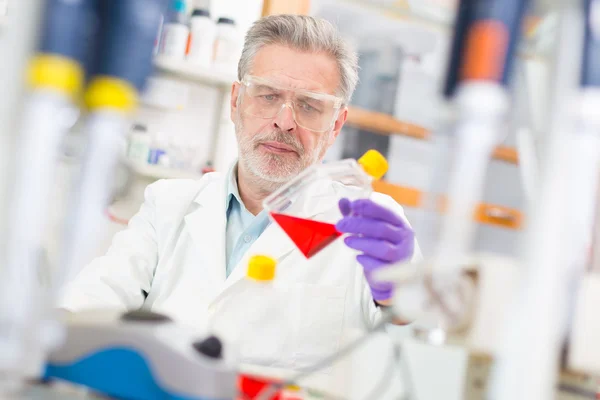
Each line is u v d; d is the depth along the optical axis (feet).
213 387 2.50
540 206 2.15
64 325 2.84
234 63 8.73
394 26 9.23
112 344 2.73
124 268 6.22
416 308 2.78
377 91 9.18
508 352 2.19
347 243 4.59
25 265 2.03
